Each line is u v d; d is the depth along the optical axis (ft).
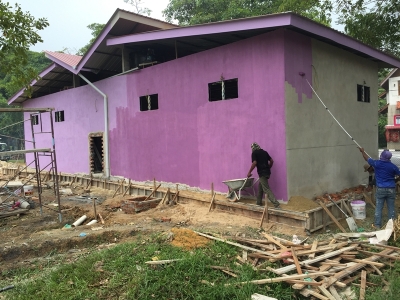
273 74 24.62
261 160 23.97
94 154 45.52
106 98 41.01
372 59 34.96
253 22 23.43
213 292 13.38
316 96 27.30
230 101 27.66
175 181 33.19
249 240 18.38
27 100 60.59
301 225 21.30
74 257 19.01
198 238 19.27
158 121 34.58
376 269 15.05
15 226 26.30
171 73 32.68
